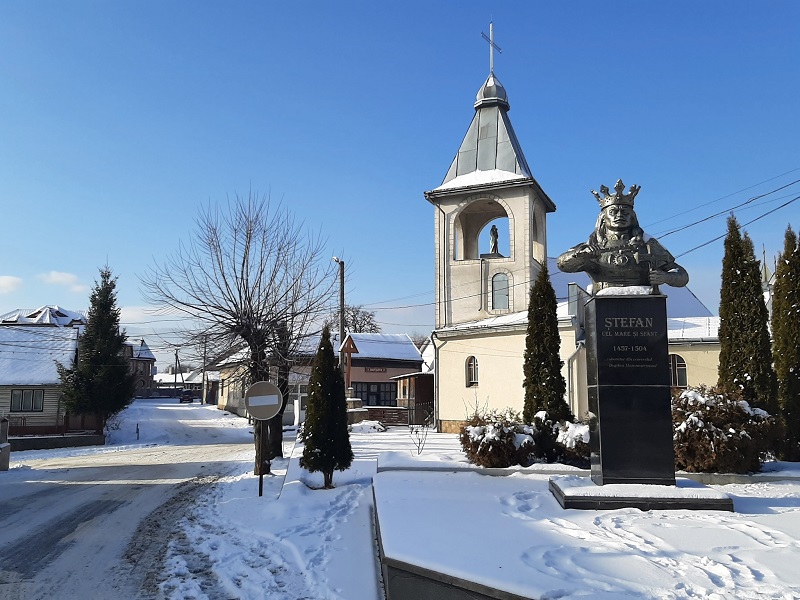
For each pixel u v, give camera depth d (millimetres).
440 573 5992
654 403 9711
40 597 7414
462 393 28969
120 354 36875
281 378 21047
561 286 33750
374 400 48625
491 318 29578
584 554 6473
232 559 8930
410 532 7535
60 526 11438
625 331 9906
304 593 7324
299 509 11883
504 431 13680
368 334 51156
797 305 15109
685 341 24422
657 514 8406
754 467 12602
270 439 21781
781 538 7027
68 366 37719
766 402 13961
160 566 8703
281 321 20328
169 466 21500
